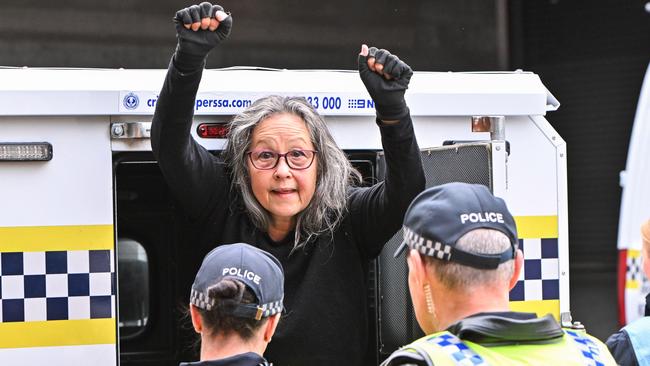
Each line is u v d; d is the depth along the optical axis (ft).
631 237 23.97
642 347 11.68
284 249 12.66
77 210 12.97
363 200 12.74
